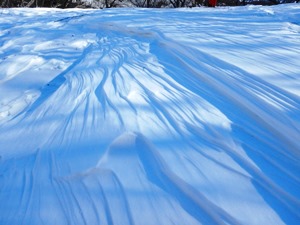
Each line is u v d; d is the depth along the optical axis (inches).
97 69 155.1
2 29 297.7
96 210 69.9
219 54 152.5
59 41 226.4
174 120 102.8
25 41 231.8
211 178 76.9
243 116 104.0
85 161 84.9
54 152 90.7
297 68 132.0
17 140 99.7
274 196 71.8
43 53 193.6
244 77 124.9
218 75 131.1
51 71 159.9
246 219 65.8
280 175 78.3
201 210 68.4
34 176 82.0
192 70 141.7
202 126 99.1
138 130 97.5
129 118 104.8
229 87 120.6
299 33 202.4
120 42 212.7
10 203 73.5
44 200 73.7
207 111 107.9
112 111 110.3
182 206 69.6
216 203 69.7
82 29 280.8
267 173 78.9
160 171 79.9
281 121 95.3
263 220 65.7
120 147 89.7
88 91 129.4
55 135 99.8
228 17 296.0
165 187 74.9
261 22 254.8
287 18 273.7
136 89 127.1
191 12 359.6
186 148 88.4
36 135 101.3
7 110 120.6
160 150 87.5
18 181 80.8
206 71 137.3
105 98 120.9
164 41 190.5
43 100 127.3
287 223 65.1
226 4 1104.8
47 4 1069.8
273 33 202.5
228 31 211.6
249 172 79.0
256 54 152.6
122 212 68.8
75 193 74.9
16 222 68.2
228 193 72.4
